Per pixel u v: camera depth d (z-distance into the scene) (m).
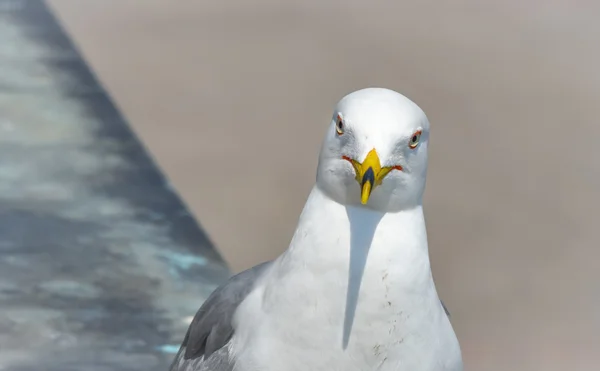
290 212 14.33
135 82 19.16
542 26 23.16
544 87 19.84
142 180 9.98
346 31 22.67
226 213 14.19
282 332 5.79
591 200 15.64
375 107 5.67
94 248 8.79
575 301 12.77
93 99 11.66
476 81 19.94
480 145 17.30
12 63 12.52
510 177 16.27
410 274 5.70
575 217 14.93
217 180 15.28
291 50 21.33
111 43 21.08
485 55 21.39
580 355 11.61
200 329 6.43
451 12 24.12
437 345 5.83
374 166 5.48
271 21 23.17
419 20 23.47
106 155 10.35
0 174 9.75
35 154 10.30
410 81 19.88
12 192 9.52
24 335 7.68
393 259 5.68
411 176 5.70
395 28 22.78
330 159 5.73
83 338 7.70
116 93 18.50
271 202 14.60
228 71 20.02
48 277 8.32
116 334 7.71
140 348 7.62
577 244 14.16
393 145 5.56
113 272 8.41
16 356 7.48
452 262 13.59
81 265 8.51
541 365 11.45
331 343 5.71
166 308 8.04
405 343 5.73
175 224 9.18
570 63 21.00
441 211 15.03
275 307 5.84
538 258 13.72
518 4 24.70
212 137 16.94
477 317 12.38
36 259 8.52
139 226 9.11
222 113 18.09
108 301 8.08
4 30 13.57
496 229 14.49
